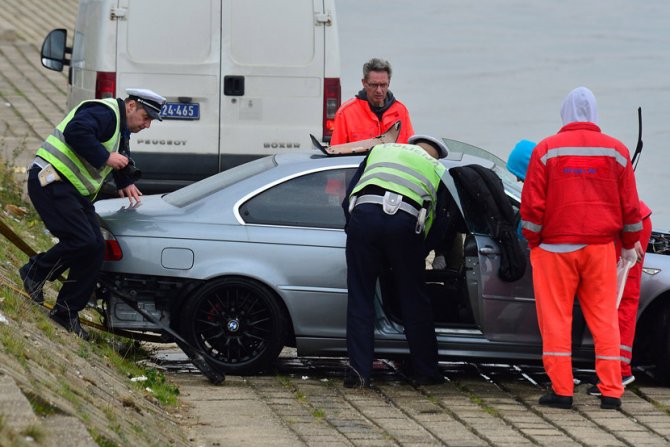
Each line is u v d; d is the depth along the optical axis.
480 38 100.12
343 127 29.50
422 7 118.69
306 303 23.97
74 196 23.23
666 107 71.50
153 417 19.36
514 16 113.88
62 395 16.52
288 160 25.22
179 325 24.27
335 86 34.94
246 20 34.53
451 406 22.50
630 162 22.86
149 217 24.36
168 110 34.38
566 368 22.75
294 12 34.72
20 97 57.66
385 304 24.48
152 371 23.11
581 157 22.73
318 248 24.06
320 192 24.58
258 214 24.39
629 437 20.58
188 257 23.92
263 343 24.19
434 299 25.27
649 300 24.41
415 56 90.38
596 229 22.72
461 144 27.92
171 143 34.47
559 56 91.50
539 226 22.89
